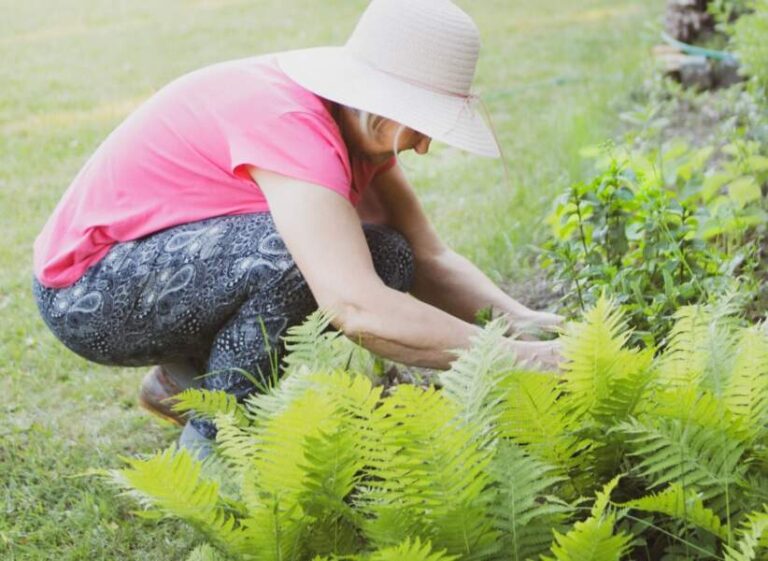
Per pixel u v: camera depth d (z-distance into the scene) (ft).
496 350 7.86
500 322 9.75
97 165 9.98
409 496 7.23
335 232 8.78
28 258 15.65
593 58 24.43
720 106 17.93
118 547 9.37
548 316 10.46
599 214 10.78
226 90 9.47
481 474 7.18
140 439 11.09
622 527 7.79
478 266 13.94
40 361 12.74
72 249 9.80
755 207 12.80
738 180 12.34
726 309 8.50
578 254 11.03
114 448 10.92
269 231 9.39
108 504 9.89
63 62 27.55
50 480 10.38
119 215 9.74
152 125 9.74
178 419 10.91
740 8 20.86
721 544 7.55
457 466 7.07
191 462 7.23
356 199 9.94
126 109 23.12
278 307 9.39
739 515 7.42
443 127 8.73
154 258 9.59
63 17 33.35
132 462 7.12
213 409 8.38
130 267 9.68
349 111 9.23
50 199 17.88
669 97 19.97
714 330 8.17
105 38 30.12
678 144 12.96
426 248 10.99
